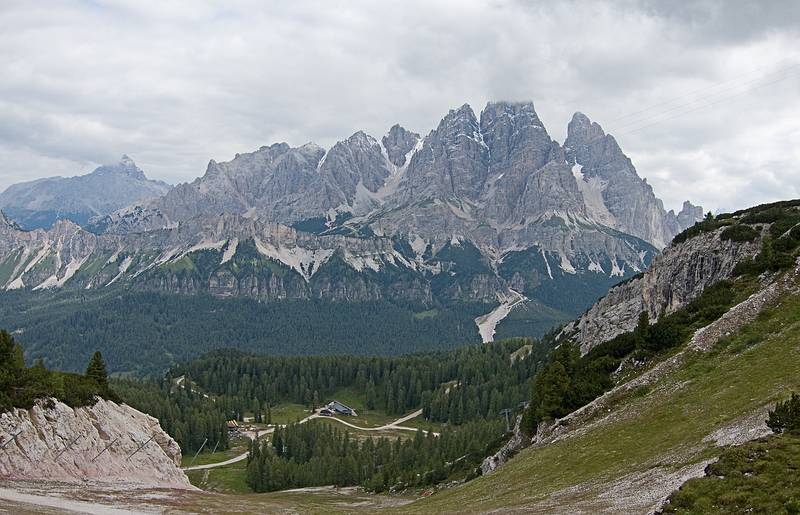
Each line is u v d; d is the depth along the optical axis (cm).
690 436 5069
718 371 6475
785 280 7831
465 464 13750
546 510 4488
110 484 6988
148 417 10156
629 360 8806
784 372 5506
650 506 3834
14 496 5412
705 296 9125
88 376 10094
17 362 8669
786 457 3656
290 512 6406
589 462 5716
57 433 7325
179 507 5828
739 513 3259
